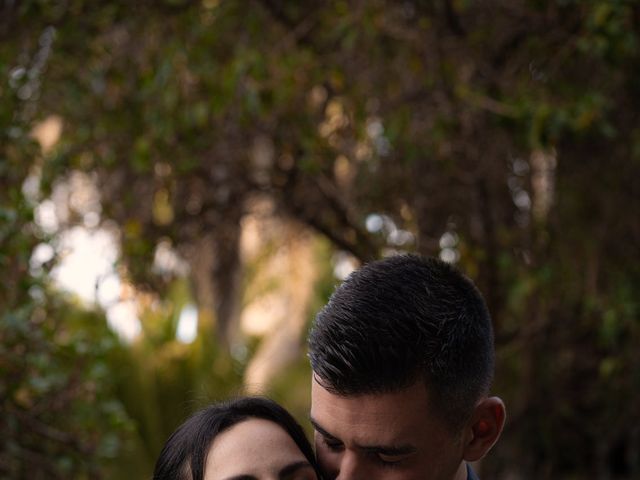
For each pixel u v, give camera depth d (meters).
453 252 5.11
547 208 5.32
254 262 7.32
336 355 1.75
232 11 4.35
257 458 1.94
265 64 4.21
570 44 4.34
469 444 1.89
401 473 1.79
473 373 1.83
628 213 5.26
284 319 9.37
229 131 4.83
